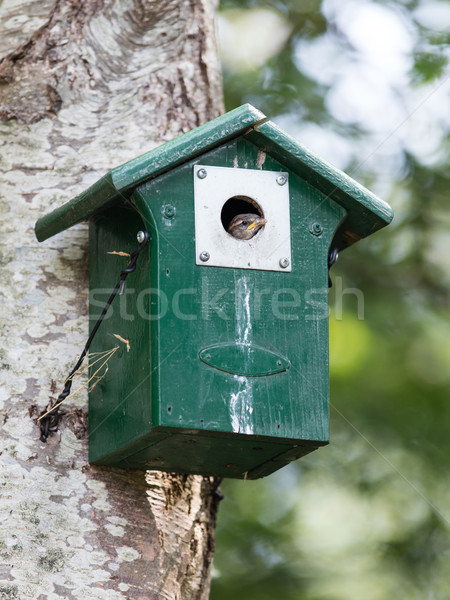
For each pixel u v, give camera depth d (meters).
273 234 8.58
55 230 8.80
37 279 9.16
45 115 9.66
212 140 8.39
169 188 8.35
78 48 9.90
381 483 13.70
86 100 9.78
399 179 15.26
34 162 9.52
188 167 8.45
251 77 15.43
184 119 10.02
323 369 8.41
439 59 15.36
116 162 9.61
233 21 15.98
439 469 13.59
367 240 15.07
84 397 8.89
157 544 8.74
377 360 14.02
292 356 8.37
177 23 10.34
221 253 8.37
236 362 8.20
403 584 13.02
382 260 15.00
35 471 8.61
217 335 8.21
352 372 13.95
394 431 13.76
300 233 8.67
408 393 13.82
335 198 8.84
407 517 13.53
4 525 8.39
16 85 9.74
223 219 9.91
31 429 8.71
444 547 13.27
